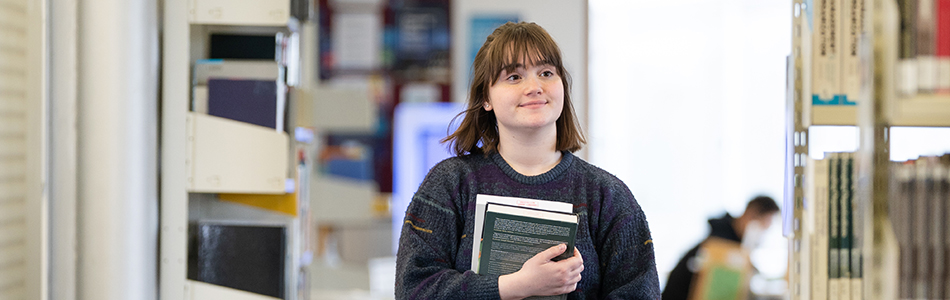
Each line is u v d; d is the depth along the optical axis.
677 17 6.02
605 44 6.07
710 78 6.04
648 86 6.08
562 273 1.21
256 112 2.10
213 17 2.07
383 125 5.29
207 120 2.09
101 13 1.92
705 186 6.08
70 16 1.92
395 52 5.29
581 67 5.18
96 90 1.93
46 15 1.93
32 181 1.96
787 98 1.93
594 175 1.38
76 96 1.93
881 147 1.34
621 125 6.09
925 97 1.27
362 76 5.27
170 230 2.09
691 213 6.10
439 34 5.29
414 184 5.30
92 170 1.93
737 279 3.89
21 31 1.93
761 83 6.01
